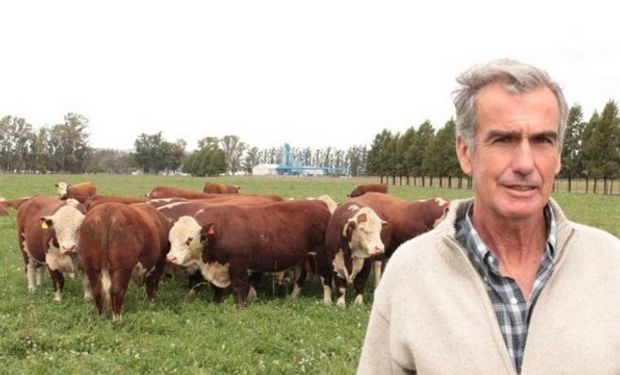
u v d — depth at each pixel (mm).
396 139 103000
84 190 30656
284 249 12875
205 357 8328
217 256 12398
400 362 2840
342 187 77375
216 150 143750
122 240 10609
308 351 8625
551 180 2674
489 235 2807
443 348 2666
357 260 12586
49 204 13531
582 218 32562
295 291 13633
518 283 2736
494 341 2607
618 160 61156
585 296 2609
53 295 12453
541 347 2564
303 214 13219
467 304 2678
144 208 12531
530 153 2600
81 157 161375
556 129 2645
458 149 2920
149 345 8961
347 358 8430
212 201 16391
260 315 10922
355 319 10781
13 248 19109
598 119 62188
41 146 157000
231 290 13508
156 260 11703
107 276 10570
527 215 2641
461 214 2947
